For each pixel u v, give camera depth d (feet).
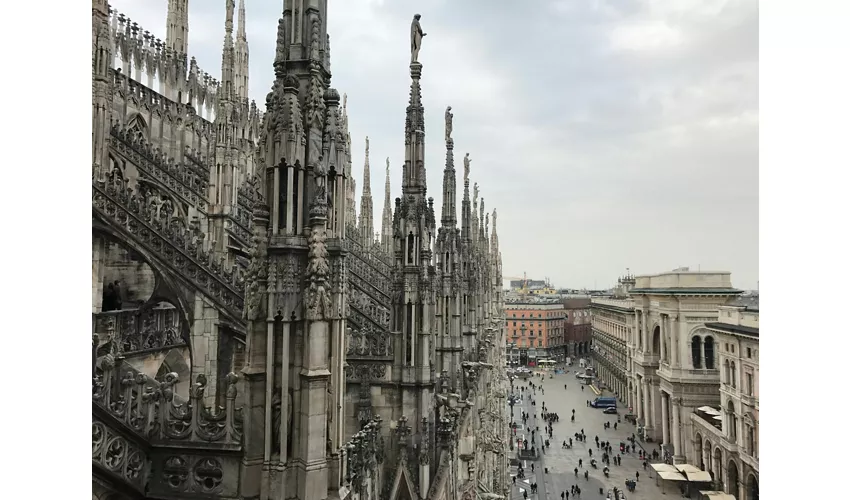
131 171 100.48
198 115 155.33
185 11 161.89
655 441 322.96
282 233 31.68
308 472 30.32
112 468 32.07
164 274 68.85
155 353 76.18
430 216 70.74
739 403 198.49
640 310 343.05
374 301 119.44
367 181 239.71
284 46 32.99
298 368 31.30
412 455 59.57
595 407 431.02
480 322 154.40
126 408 33.83
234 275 69.46
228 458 32.96
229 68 109.09
